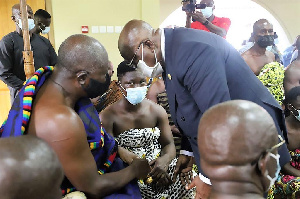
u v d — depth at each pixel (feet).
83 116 3.96
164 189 5.49
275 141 2.38
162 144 5.97
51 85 3.70
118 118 5.61
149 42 4.21
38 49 9.59
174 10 24.27
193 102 4.39
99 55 3.66
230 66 4.24
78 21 14.02
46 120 3.36
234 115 2.30
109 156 4.37
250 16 26.96
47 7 13.57
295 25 25.20
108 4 14.20
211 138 2.34
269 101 4.35
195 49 4.00
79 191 3.68
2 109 13.38
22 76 9.22
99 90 3.83
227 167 2.30
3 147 1.95
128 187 4.32
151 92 7.45
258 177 2.36
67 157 3.41
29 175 1.89
